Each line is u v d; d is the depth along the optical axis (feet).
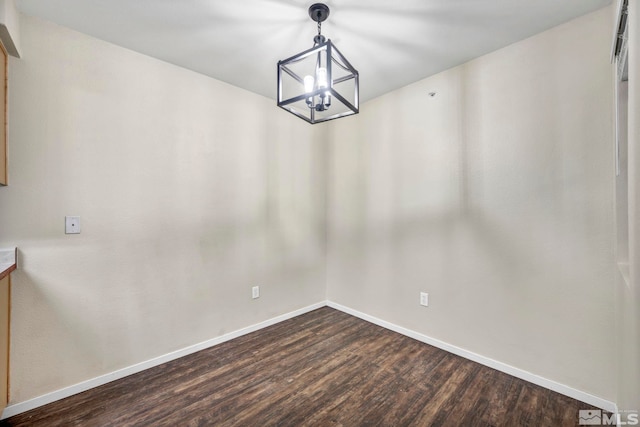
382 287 10.05
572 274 6.26
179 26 6.35
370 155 10.37
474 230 7.76
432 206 8.66
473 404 6.08
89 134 6.59
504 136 7.20
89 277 6.60
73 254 6.40
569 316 6.31
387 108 9.82
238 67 8.10
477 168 7.68
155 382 6.84
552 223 6.51
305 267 11.28
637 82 3.08
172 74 7.86
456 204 8.12
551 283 6.54
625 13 4.36
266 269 10.02
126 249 7.11
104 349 6.81
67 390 6.30
